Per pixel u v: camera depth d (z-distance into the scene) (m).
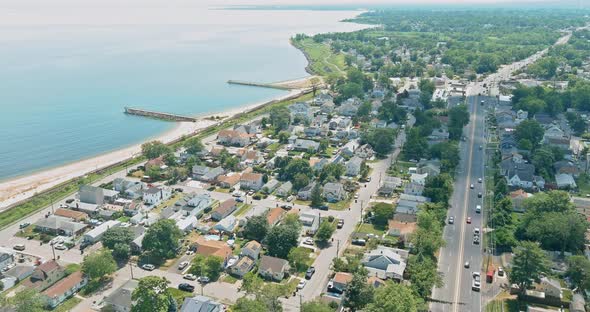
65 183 191.00
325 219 158.75
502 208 161.38
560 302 115.62
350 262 128.38
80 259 135.62
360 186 185.62
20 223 156.75
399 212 158.25
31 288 117.12
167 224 138.50
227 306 114.81
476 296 119.62
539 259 116.94
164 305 106.94
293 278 127.25
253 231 145.62
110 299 112.94
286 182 184.00
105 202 172.25
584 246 138.38
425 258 130.00
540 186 182.88
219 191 181.75
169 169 194.88
